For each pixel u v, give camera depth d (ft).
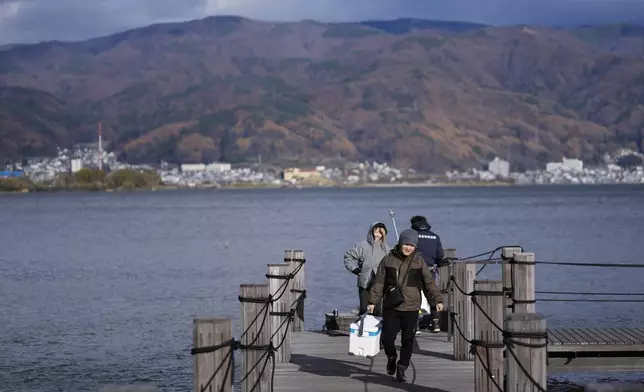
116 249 240.12
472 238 275.39
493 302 41.98
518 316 32.76
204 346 33.19
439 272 67.31
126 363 79.87
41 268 183.93
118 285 148.66
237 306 119.75
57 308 118.42
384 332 49.16
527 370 32.40
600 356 56.08
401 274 48.55
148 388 24.85
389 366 49.62
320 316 106.73
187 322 104.42
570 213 476.13
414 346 61.16
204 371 33.14
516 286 55.26
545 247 238.68
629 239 268.00
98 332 96.99
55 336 94.63
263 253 221.87
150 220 431.02
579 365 56.13
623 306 110.01
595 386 23.80
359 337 52.80
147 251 231.91
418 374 51.75
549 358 56.18
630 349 55.93
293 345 63.05
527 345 32.35
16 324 103.65
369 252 56.49
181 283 151.43
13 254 224.53
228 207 633.20
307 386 48.78
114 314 112.06
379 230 56.75
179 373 75.61
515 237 278.46
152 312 113.91
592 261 195.93
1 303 124.26
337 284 143.74
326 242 259.80
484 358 41.81
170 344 89.20
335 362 56.13
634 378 69.31
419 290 48.83
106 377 74.28
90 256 216.33
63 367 78.43
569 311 106.63
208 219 437.58
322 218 437.99
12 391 69.82
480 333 41.96
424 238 62.34
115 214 516.73
